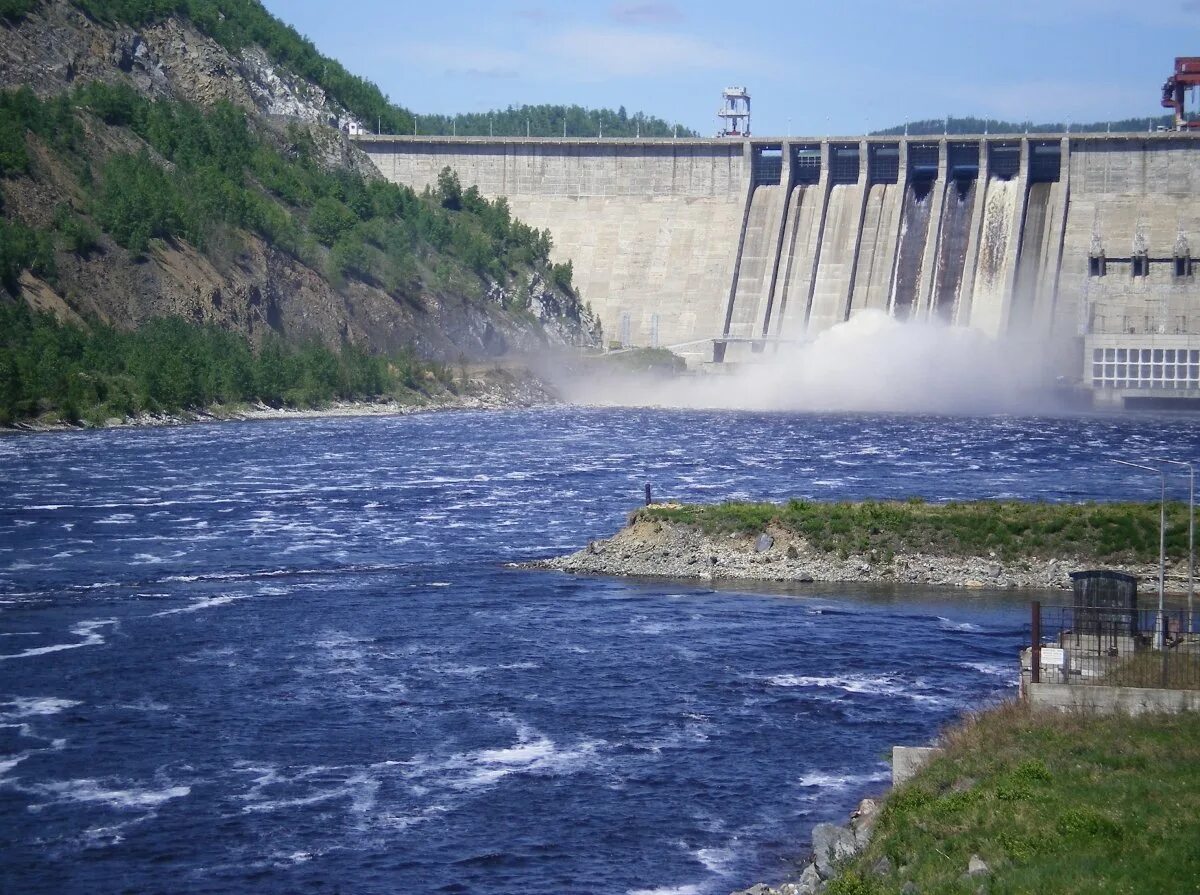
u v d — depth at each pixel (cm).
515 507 13538
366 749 6581
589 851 5506
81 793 6053
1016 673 7688
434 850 5525
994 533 10344
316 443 19050
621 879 5272
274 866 5394
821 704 7175
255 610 9200
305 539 11825
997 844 4606
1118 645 6575
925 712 7025
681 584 10069
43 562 10744
